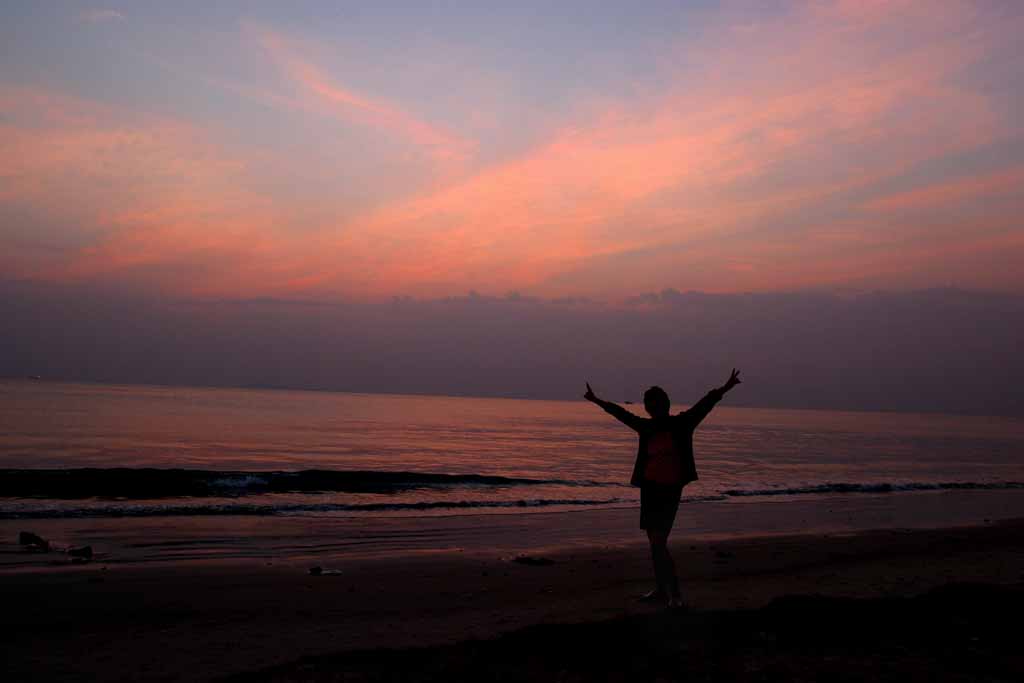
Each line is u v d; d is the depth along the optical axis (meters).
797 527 14.49
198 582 8.23
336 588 8.08
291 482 19.42
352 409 104.62
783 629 5.46
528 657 4.75
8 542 10.59
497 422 80.44
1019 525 14.91
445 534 12.59
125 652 5.42
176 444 34.69
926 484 24.11
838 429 92.19
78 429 41.50
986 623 5.61
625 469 30.14
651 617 5.86
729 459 38.38
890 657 4.74
